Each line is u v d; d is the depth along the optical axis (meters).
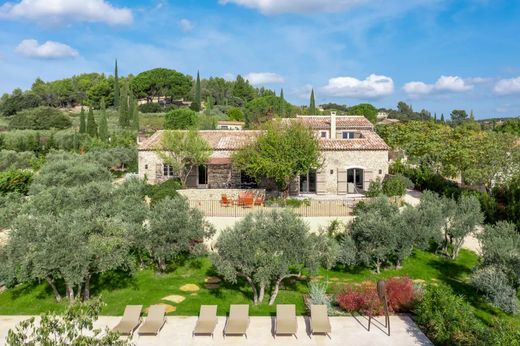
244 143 42.50
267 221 22.05
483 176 40.84
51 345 10.32
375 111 126.25
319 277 25.75
